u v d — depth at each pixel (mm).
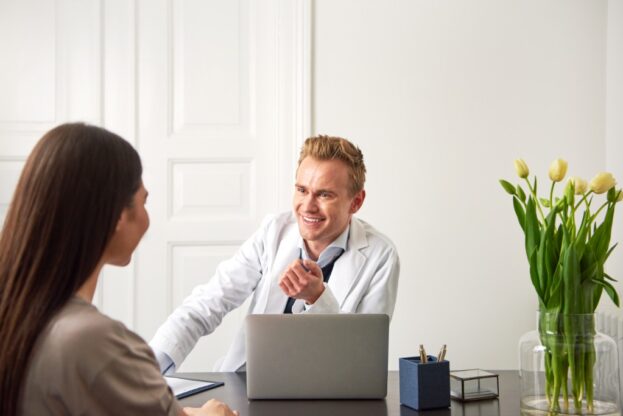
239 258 2150
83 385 961
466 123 3162
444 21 3162
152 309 3209
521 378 1438
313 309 1719
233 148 3223
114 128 3217
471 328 3150
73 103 3209
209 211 3234
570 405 1367
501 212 3156
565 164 1443
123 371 994
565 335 1367
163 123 3227
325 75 3156
